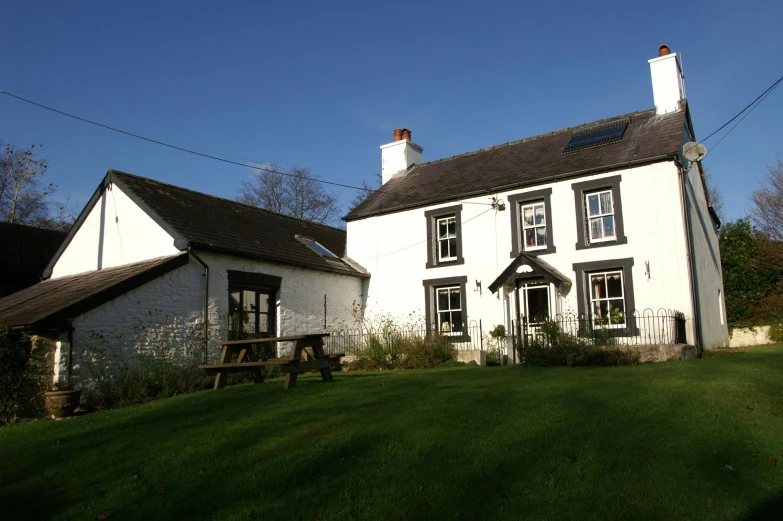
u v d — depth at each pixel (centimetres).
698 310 1579
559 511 499
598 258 1642
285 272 1791
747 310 2267
